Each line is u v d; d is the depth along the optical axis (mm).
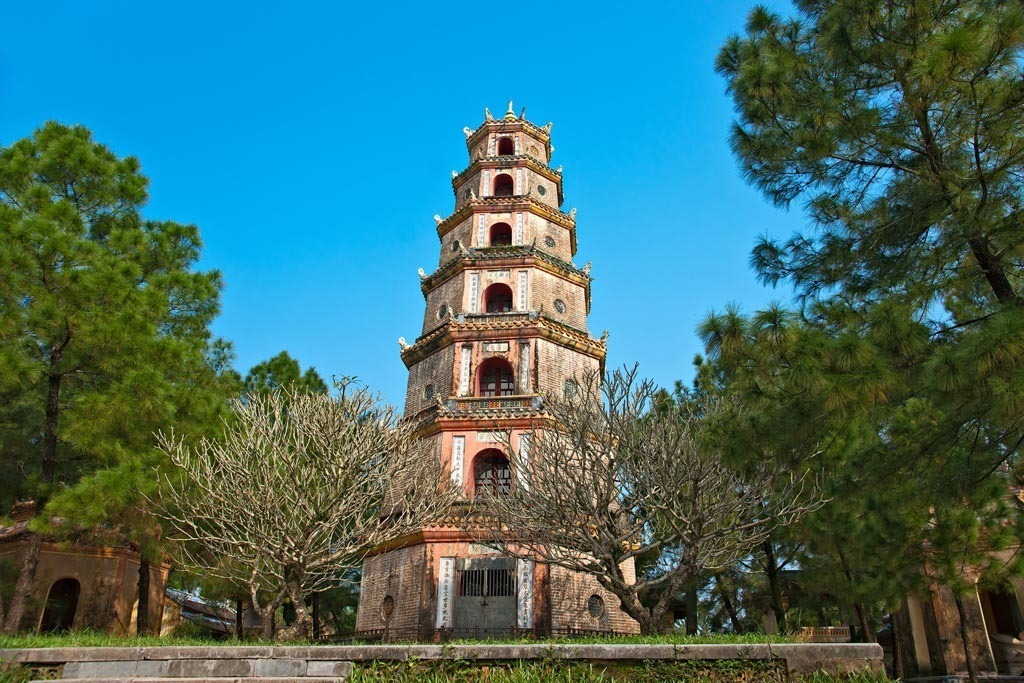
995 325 10680
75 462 23500
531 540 24172
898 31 13594
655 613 21375
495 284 33812
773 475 20359
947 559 18781
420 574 26719
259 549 22594
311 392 29516
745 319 13195
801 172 15703
